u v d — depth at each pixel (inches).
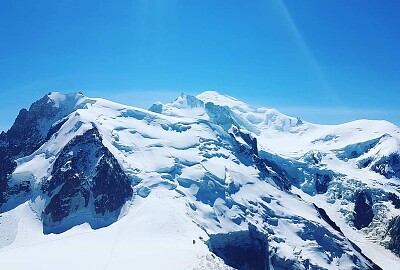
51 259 7628.0
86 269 7165.4
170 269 7239.2
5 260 7603.4
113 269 7160.4
